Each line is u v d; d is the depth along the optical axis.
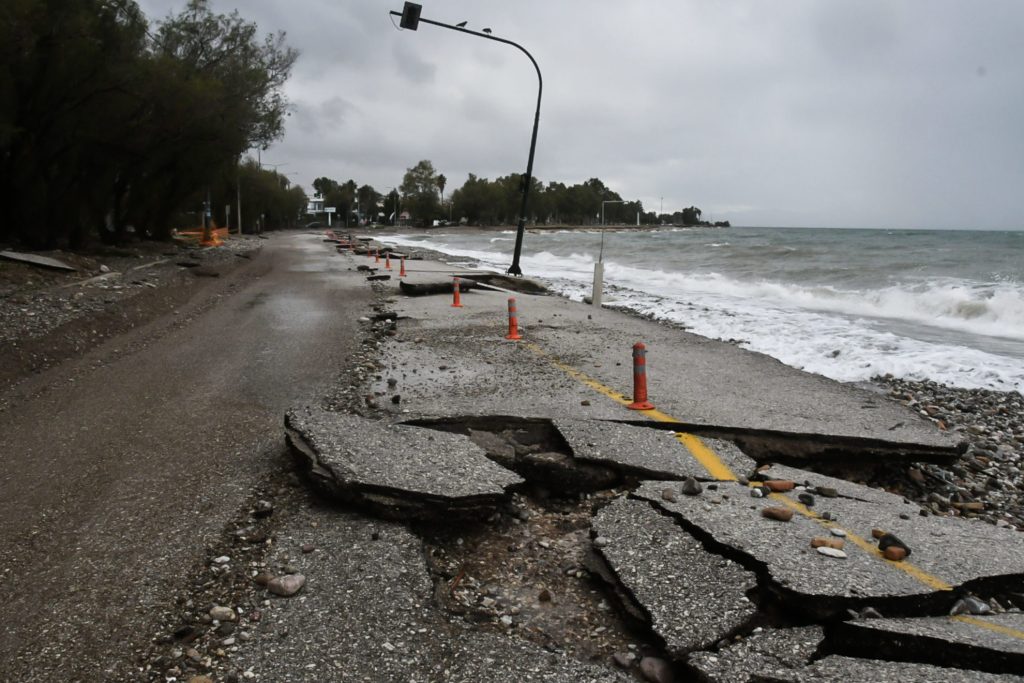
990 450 7.21
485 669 3.22
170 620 3.51
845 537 4.24
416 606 3.68
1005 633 3.39
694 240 78.00
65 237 29.98
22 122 21.72
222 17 33.91
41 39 20.28
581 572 4.23
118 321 12.86
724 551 4.04
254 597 3.73
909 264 30.86
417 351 10.60
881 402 7.52
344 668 3.18
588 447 5.77
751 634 3.41
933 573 3.85
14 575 3.91
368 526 4.43
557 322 14.01
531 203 183.38
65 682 3.06
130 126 25.94
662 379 8.73
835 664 3.17
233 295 18.41
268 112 38.09
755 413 6.93
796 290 22.48
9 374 8.73
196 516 4.60
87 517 4.60
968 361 10.97
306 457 5.13
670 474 5.34
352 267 30.19
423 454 5.27
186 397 7.73
